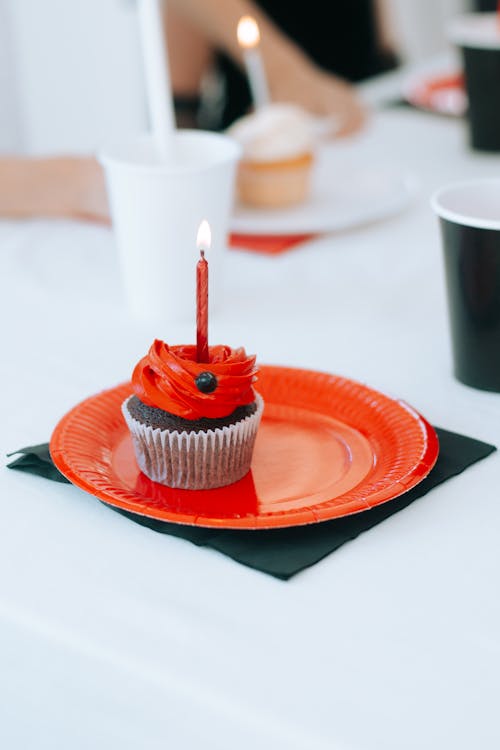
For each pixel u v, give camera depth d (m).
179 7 1.89
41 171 1.27
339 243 1.21
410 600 0.74
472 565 0.77
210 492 0.82
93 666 0.72
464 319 0.92
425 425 0.85
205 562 0.77
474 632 0.72
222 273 1.07
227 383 0.80
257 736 0.68
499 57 1.37
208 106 2.22
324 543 0.77
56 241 1.22
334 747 0.67
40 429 0.89
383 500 0.78
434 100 1.74
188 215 1.01
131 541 0.78
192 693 0.69
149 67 1.02
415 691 0.69
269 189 1.25
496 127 1.44
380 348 1.00
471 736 0.67
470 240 0.90
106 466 0.83
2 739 0.77
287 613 0.73
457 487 0.83
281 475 0.83
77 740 0.74
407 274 1.13
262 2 2.29
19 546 0.78
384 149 1.51
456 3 3.34
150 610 0.73
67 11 2.70
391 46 2.52
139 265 1.03
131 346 1.00
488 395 0.93
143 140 1.06
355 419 0.88
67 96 2.82
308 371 0.92
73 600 0.74
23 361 0.98
